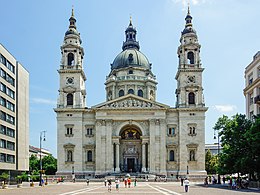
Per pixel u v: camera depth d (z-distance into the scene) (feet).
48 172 550.36
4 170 333.42
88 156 391.65
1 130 315.58
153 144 386.11
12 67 353.51
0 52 316.81
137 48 514.27
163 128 388.37
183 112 390.21
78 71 397.60
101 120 388.78
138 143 414.21
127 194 168.55
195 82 397.19
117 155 387.34
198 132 386.93
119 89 460.14
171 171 384.88
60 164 385.50
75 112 392.27
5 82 329.52
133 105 391.45
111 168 382.22
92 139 392.06
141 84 460.14
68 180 369.30
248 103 292.61
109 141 386.32
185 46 402.11
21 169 373.20
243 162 213.66
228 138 242.17
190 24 413.80
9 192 188.34
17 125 362.94
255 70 277.03
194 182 353.92
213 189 211.82
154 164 383.04
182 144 385.70
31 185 271.90
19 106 370.12
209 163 512.22
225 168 241.55
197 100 393.70
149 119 389.39
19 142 367.45
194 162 382.83
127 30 516.32
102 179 356.79
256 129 206.28
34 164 581.12
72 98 396.98
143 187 243.19
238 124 238.27
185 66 400.06
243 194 160.45
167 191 192.85
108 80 464.65
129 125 395.34
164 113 390.42
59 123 390.63
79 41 414.21
